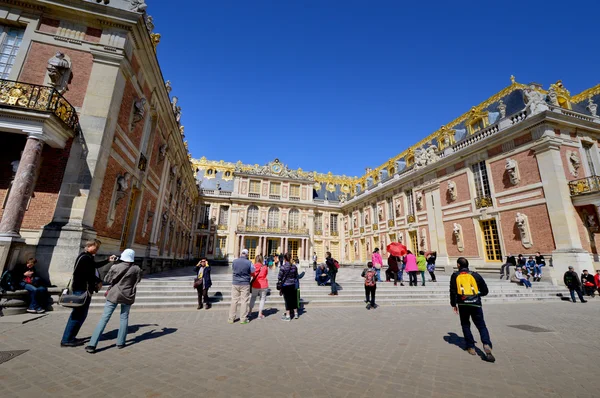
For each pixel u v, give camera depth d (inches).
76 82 390.3
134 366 156.7
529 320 316.8
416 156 1070.4
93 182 358.6
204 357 173.6
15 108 305.4
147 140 564.1
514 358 183.9
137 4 434.9
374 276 380.2
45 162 354.6
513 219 693.3
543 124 644.1
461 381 146.5
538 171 649.0
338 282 533.6
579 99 850.8
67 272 317.7
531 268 611.2
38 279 292.2
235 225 1534.2
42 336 206.2
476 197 799.1
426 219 970.7
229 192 1596.9
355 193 1636.3
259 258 318.3
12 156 365.4
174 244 908.0
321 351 190.9
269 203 1604.3
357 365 165.9
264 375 147.9
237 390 129.9
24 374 140.7
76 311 189.2
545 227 624.4
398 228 1122.7
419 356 184.5
